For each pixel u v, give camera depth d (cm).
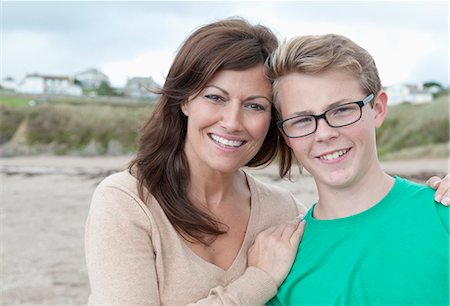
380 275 236
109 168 2328
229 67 247
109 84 4619
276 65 249
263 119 259
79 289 874
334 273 246
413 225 239
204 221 263
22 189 1781
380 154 2689
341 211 256
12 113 3319
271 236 270
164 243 254
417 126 2861
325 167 247
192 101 258
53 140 3136
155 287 244
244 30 256
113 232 243
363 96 244
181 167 274
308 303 249
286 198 314
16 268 976
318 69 238
